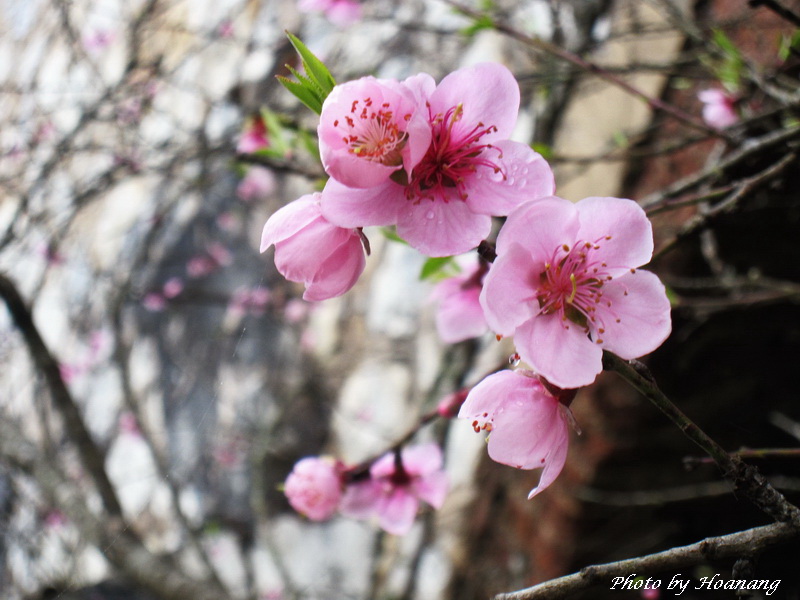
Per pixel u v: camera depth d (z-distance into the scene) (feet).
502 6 2.22
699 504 1.92
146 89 2.33
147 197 3.36
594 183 2.11
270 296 3.38
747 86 1.48
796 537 0.57
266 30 3.10
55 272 3.02
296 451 3.10
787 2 1.67
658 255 0.89
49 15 2.37
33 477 2.05
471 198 0.64
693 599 1.85
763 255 1.77
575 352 0.62
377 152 0.62
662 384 1.88
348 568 2.86
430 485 1.14
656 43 2.04
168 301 3.29
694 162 1.84
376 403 3.05
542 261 0.63
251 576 2.91
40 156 2.28
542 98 2.10
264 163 1.19
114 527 1.87
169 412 3.19
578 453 1.97
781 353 1.83
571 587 0.58
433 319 3.10
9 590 2.20
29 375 2.34
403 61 2.98
